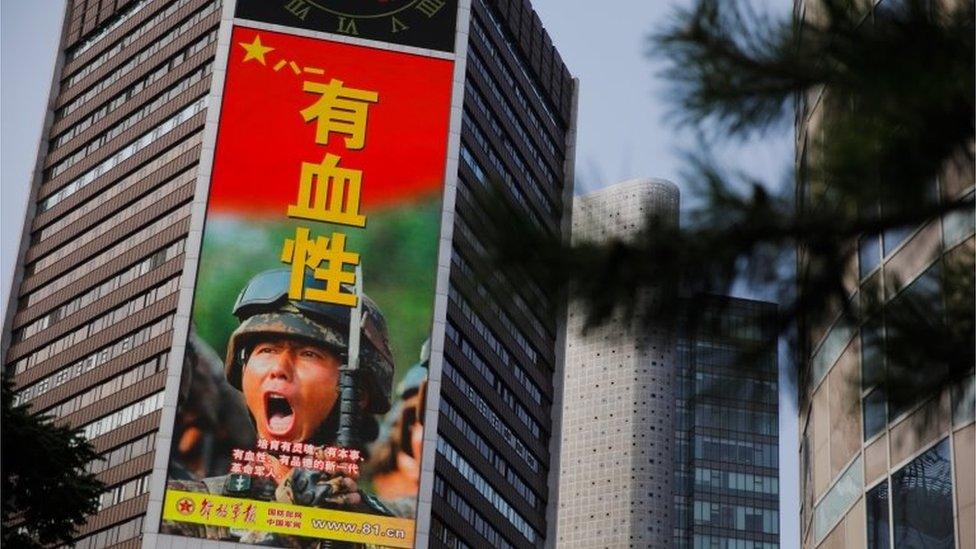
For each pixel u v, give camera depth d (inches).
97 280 5029.5
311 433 4178.2
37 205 5526.6
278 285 4308.6
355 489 4141.2
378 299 4340.6
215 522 4062.5
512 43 5561.0
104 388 4756.4
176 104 5024.6
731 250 386.3
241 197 4387.3
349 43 4557.1
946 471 1002.1
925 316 400.8
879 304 402.0
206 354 4249.5
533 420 5393.7
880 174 381.1
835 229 389.4
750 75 396.8
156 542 4020.7
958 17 382.6
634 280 386.6
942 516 1003.9
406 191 4434.1
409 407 4259.4
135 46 5383.9
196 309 4286.4
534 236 388.5
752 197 385.4
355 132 4463.6
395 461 4202.8
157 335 4616.1
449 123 4525.1
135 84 5300.2
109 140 5300.2
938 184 385.1
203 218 4370.1
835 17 394.6
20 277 5398.6
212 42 5000.0
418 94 4542.3
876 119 381.1
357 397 4229.8
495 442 5000.0
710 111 396.2
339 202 4394.7
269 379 4215.1
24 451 1903.3
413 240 4397.1
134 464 4441.4
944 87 373.7
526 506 5241.1
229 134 4446.4
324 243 4350.4
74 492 1953.7
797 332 394.6
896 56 381.4
